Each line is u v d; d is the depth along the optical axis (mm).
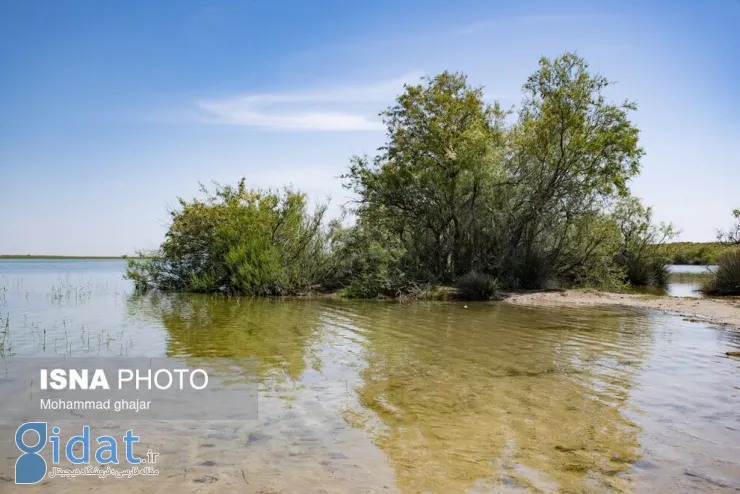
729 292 19719
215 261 22516
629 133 20578
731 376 7137
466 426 5258
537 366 7820
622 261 26609
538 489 3906
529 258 21719
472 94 22297
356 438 4938
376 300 18594
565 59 20625
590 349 9086
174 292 22359
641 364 7910
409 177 22453
